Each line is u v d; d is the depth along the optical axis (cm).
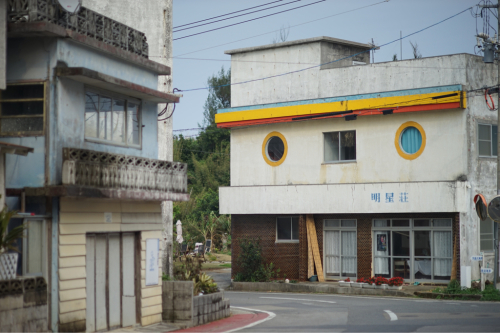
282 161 2838
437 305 1869
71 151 1230
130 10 2158
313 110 2725
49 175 1225
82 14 1354
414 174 2511
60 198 1249
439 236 2458
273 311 1822
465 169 2398
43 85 1248
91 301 1350
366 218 2623
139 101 1548
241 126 2941
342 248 2695
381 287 2378
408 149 2544
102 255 1396
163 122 2161
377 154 2603
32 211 1247
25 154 1188
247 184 2927
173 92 2198
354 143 2681
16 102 1262
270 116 2834
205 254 4478
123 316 1453
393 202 2503
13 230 1115
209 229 4919
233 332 1379
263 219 2875
